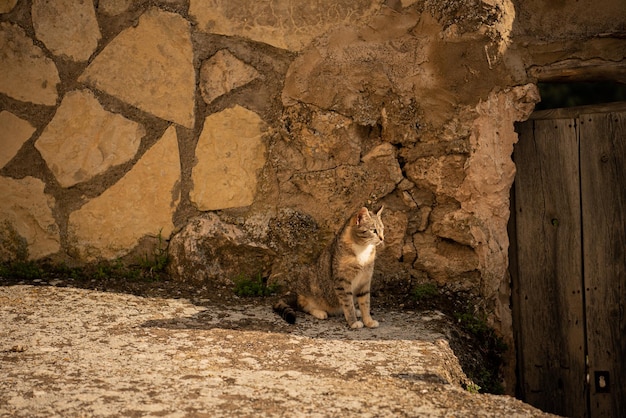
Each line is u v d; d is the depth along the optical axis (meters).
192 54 6.15
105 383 3.99
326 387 4.05
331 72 6.02
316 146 6.09
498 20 5.75
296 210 6.16
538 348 6.24
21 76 6.22
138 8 6.16
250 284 6.08
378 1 5.96
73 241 6.29
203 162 6.20
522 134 6.20
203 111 6.18
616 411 6.09
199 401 3.77
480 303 5.90
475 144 5.83
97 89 6.21
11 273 6.18
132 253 6.28
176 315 5.41
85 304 5.54
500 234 6.00
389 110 5.97
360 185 6.07
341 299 5.43
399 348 4.86
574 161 6.10
